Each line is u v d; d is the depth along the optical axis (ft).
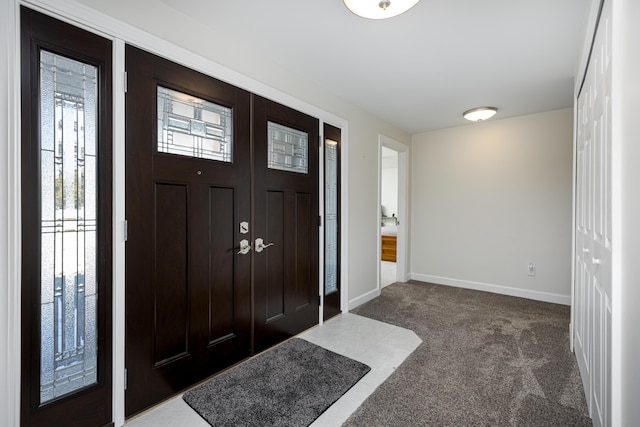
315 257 9.14
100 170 4.74
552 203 11.44
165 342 5.59
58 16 4.26
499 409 5.34
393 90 9.44
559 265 11.33
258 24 6.07
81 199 4.58
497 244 12.64
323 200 9.37
